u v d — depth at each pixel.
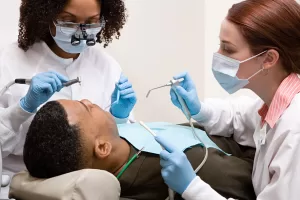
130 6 2.32
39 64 1.74
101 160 1.28
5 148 1.55
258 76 1.34
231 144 1.65
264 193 1.22
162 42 2.43
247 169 1.42
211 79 2.56
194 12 2.46
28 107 1.50
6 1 2.02
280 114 1.27
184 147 1.36
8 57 1.70
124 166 1.36
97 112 1.29
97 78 1.84
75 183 1.06
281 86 1.29
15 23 2.05
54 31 1.64
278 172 1.20
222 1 2.48
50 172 1.21
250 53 1.31
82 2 1.52
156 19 2.39
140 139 1.41
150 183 1.36
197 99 1.59
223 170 1.34
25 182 1.22
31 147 1.21
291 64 1.30
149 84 2.45
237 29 1.31
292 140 1.20
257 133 1.41
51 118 1.21
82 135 1.22
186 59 2.50
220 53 1.37
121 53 2.35
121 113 1.68
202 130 1.62
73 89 1.75
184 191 1.22
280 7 1.28
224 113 1.68
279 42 1.28
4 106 1.67
